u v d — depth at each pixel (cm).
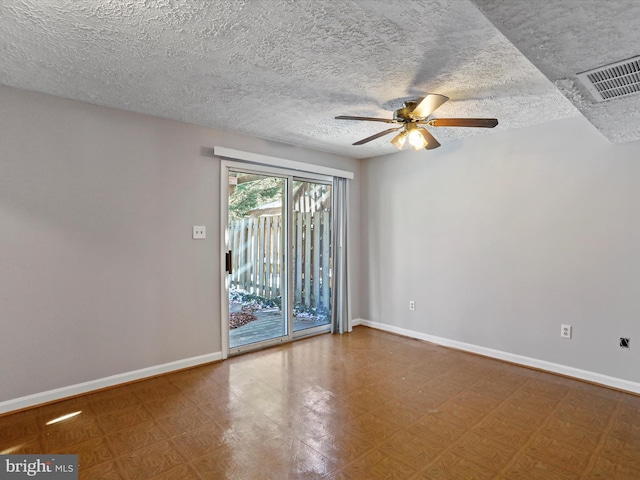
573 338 311
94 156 281
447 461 196
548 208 324
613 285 291
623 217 286
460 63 212
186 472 187
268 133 362
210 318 348
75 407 256
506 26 132
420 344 409
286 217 418
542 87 247
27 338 254
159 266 316
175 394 278
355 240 486
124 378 297
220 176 353
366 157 476
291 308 421
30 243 255
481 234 370
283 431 226
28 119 253
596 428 230
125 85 245
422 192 421
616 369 290
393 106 284
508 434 223
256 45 191
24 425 231
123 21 168
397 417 244
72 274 272
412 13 162
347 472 187
